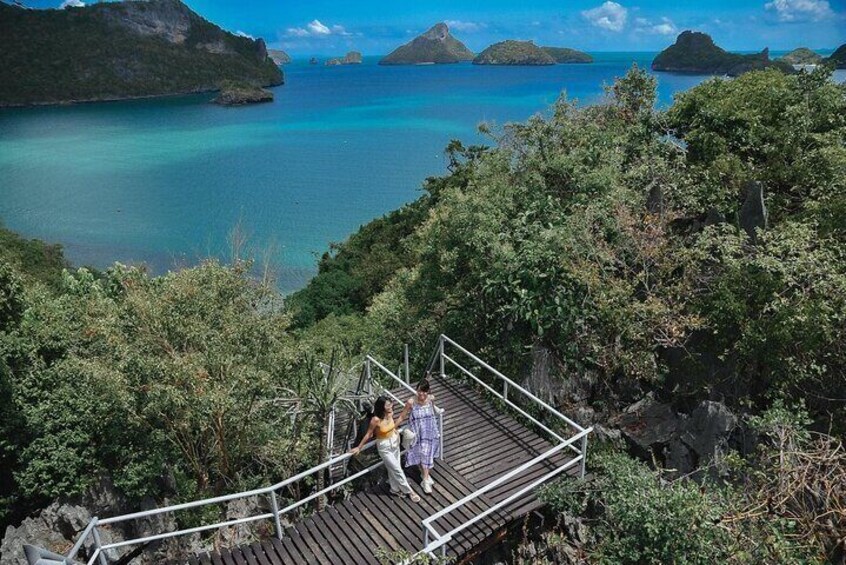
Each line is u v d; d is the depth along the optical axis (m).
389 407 8.35
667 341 10.16
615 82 16.86
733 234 10.96
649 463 9.57
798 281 8.95
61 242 67.94
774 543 6.39
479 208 13.38
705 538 6.76
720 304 9.52
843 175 10.52
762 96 13.97
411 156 122.81
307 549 7.66
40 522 11.88
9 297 15.26
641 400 10.45
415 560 6.85
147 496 12.27
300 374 12.63
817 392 8.62
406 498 8.45
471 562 8.31
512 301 11.76
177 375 10.59
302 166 113.81
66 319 15.11
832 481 6.81
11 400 12.73
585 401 10.93
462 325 13.62
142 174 106.62
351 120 186.88
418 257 18.67
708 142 13.69
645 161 13.52
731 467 8.25
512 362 11.77
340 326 27.50
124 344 11.27
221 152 130.50
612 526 8.02
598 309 10.95
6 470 13.22
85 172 108.06
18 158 122.69
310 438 12.14
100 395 11.52
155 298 12.30
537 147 14.62
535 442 9.72
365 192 92.62
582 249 11.30
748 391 9.23
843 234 9.81
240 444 12.14
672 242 11.66
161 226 74.12
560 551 8.11
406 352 12.07
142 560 11.12
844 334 8.28
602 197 12.38
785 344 8.62
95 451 12.55
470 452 9.45
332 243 50.00
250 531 11.01
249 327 12.30
